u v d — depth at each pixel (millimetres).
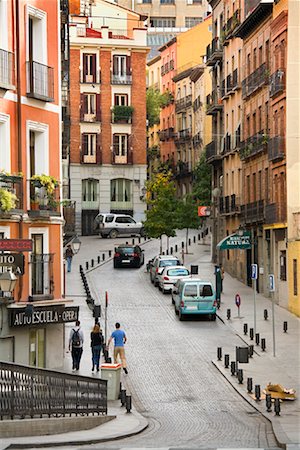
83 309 82188
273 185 87812
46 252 55906
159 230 125062
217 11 120875
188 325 75875
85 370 58031
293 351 63844
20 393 35344
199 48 182375
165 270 93000
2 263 45188
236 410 47656
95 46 147500
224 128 115000
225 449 33625
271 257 89375
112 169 148500
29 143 55281
